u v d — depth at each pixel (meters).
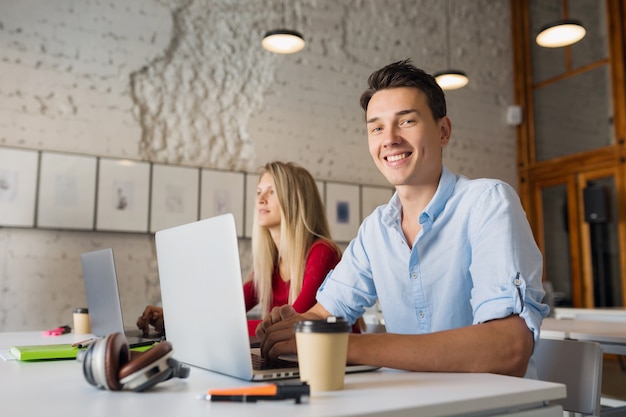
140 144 4.05
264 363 0.93
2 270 3.55
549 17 5.87
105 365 0.73
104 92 3.96
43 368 1.00
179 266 0.98
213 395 0.67
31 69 3.75
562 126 5.66
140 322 1.75
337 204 4.75
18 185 3.59
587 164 5.34
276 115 4.64
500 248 1.00
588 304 5.27
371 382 0.78
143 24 4.15
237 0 4.58
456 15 5.82
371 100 1.24
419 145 1.18
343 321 0.74
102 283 1.59
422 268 1.19
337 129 4.93
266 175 2.03
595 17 5.44
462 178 1.23
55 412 0.62
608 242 5.15
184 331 0.99
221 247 0.83
